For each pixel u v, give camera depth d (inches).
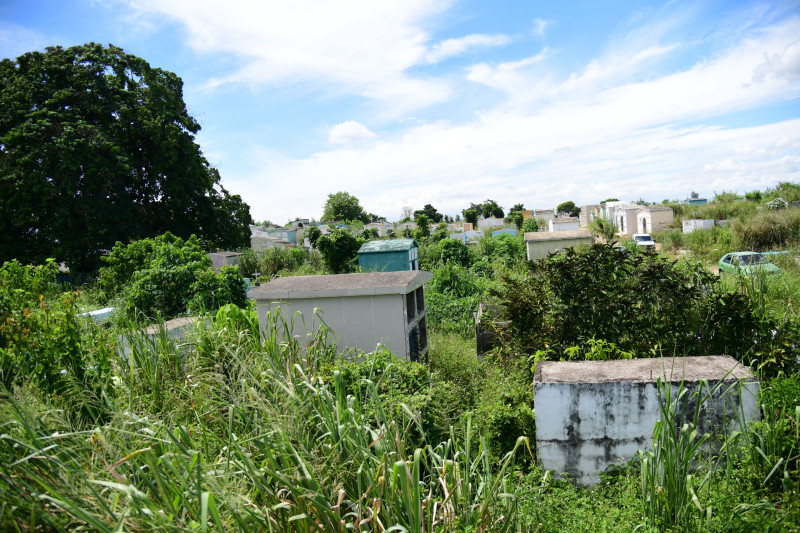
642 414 177.0
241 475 128.3
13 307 202.5
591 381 180.1
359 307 297.4
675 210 1782.7
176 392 196.5
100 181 1056.8
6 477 96.2
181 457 115.2
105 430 119.7
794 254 716.7
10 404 114.8
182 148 1180.5
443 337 434.9
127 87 1216.2
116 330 266.4
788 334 219.5
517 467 179.3
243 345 225.5
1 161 1018.7
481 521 129.3
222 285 458.6
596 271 251.8
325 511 113.0
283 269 1157.7
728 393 172.4
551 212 2544.3
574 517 153.6
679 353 231.5
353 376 214.2
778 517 126.0
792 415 163.5
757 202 1574.8
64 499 91.0
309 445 132.4
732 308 225.6
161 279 458.3
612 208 2076.8
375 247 834.2
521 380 239.1
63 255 1018.7
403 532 113.7
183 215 1246.9
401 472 117.3
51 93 1070.4
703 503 142.4
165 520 98.1
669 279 240.7
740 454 162.6
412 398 193.8
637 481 163.9
